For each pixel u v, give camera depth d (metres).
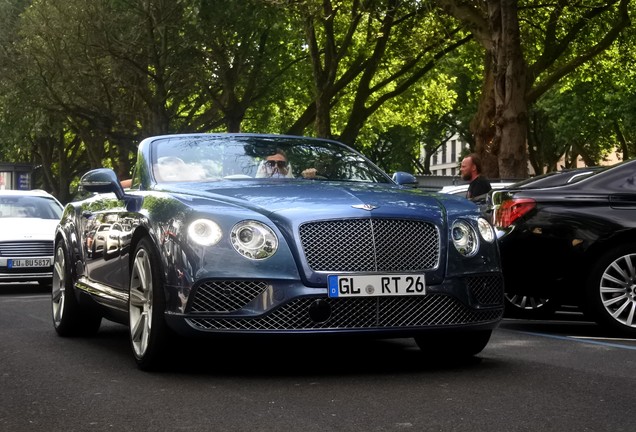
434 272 6.30
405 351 7.63
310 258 6.13
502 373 6.43
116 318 7.72
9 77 34.47
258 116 41.16
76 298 8.66
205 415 5.09
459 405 5.28
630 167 9.10
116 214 7.51
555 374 6.37
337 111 43.88
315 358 7.25
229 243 6.13
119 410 5.27
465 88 52.16
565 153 57.50
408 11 31.11
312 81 38.81
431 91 43.56
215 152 7.86
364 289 6.12
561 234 9.01
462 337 6.91
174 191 6.98
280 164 7.75
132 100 34.88
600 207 8.98
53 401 5.57
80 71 32.50
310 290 6.08
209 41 30.67
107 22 31.16
